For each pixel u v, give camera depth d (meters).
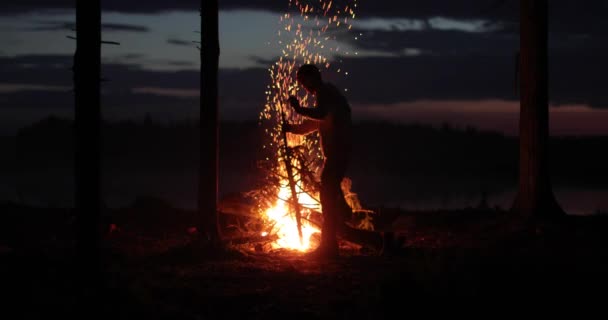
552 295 5.66
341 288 6.24
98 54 5.97
